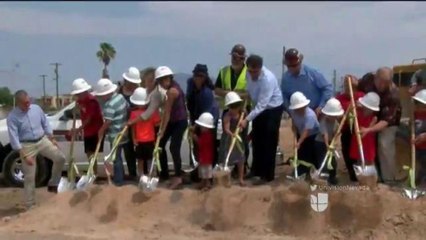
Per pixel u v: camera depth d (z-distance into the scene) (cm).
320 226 945
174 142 1069
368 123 997
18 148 1052
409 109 1064
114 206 1022
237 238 938
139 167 1088
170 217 1002
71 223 1009
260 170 1076
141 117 1048
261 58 1023
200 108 1059
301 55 1052
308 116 1006
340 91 1148
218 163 1064
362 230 926
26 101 1052
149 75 1059
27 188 1068
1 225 1012
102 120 1101
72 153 1098
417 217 920
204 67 1056
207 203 998
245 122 1021
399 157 1062
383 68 992
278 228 958
